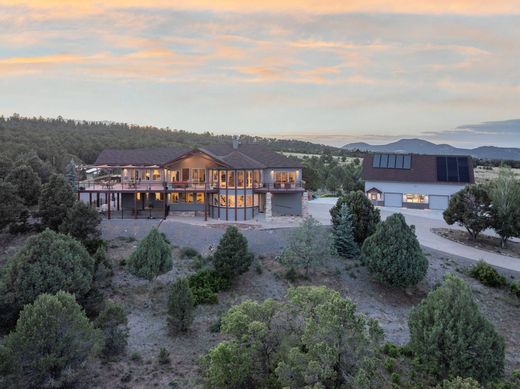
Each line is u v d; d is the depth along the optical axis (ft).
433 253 119.85
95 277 83.25
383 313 90.99
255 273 100.89
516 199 130.00
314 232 102.22
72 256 76.23
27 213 123.03
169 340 72.84
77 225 105.91
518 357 76.84
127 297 87.56
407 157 197.98
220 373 51.49
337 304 47.11
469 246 129.70
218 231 120.47
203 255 107.96
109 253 106.63
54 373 53.26
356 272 106.22
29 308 54.34
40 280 70.18
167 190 140.05
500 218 129.59
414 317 64.44
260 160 157.28
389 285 98.99
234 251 94.68
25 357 51.55
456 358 57.26
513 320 91.86
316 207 182.39
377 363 45.85
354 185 260.01
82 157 403.75
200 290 89.10
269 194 138.62
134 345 70.33
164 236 118.01
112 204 168.25
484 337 57.98
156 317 81.35
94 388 57.00
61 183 120.57
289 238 104.99
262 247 113.19
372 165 199.72
